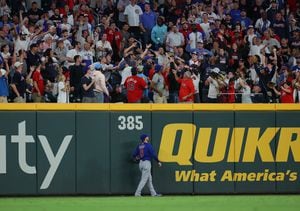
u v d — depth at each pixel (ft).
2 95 295.89
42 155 285.23
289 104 297.33
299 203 266.77
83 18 347.77
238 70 335.47
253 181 295.07
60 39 336.49
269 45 371.97
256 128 295.69
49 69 311.27
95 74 301.84
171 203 264.93
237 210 246.68
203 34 368.68
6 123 284.00
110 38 353.10
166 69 318.86
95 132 287.89
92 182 287.48
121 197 284.41
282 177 296.51
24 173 284.82
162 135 290.97
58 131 286.05
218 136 293.64
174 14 382.42
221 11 389.80
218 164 293.43
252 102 321.52
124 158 289.12
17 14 367.25
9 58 323.78
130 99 309.42
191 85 310.45
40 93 306.76
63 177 286.25
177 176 291.58
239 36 370.12
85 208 250.57
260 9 400.06
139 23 369.09
